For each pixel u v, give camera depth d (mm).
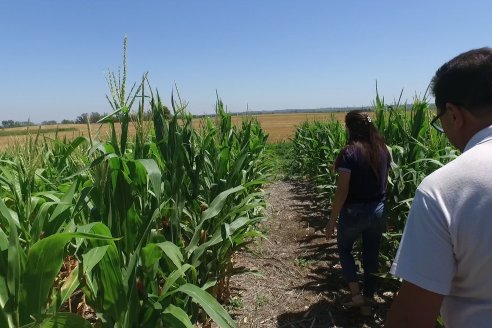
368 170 3645
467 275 1096
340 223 3873
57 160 4906
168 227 2959
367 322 3842
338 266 5238
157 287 2443
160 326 2283
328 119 13547
